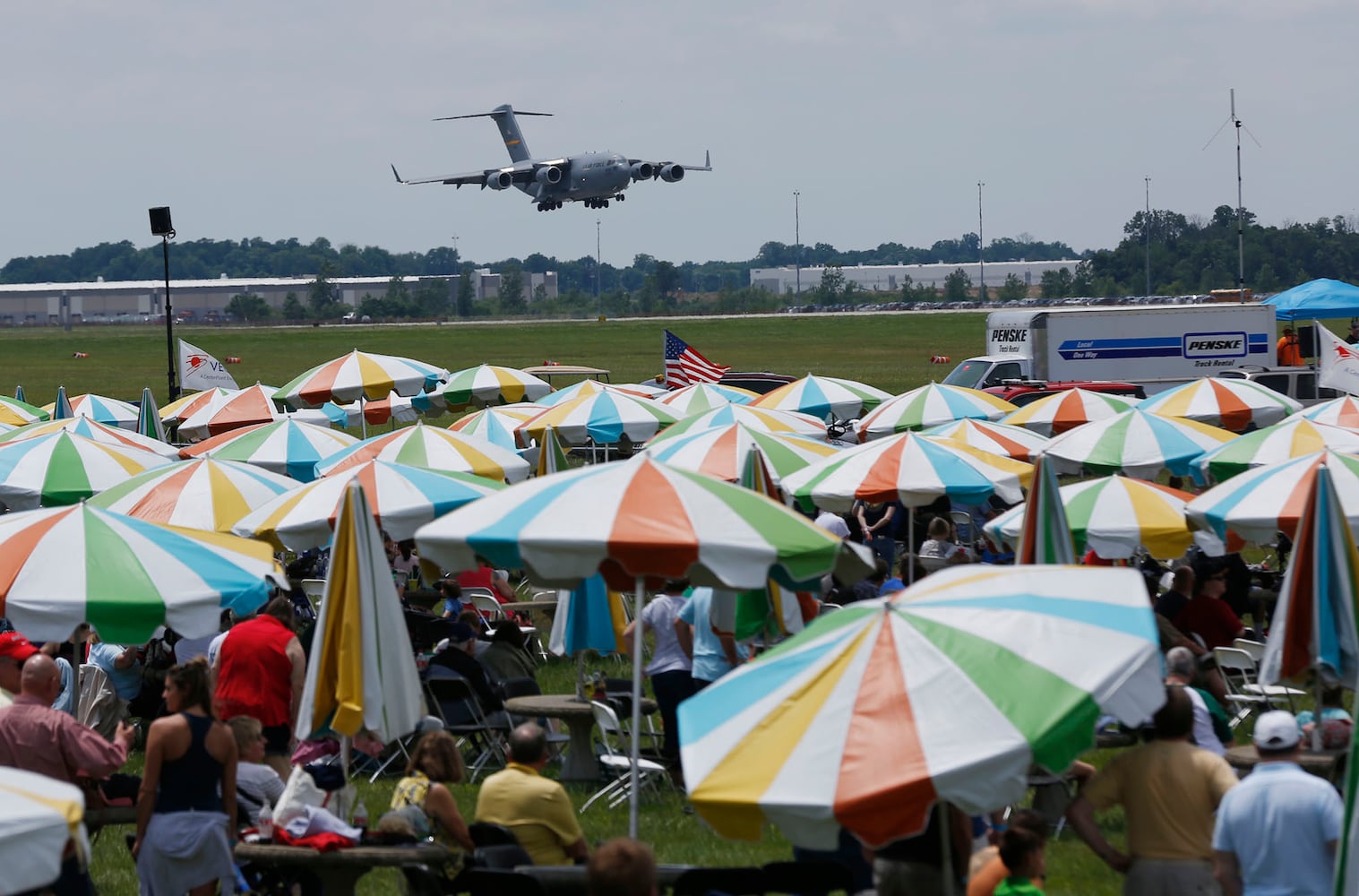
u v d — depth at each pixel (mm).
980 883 25781
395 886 35438
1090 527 48875
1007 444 66875
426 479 49938
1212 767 26094
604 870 19281
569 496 30484
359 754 45312
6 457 61000
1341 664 32562
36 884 17797
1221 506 45281
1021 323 136625
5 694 33000
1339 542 32469
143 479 53875
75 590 33531
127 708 46812
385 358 90062
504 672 48281
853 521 67062
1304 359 154500
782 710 22188
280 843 29969
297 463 68062
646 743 46781
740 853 36438
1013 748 20781
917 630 22812
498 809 30359
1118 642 22766
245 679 37844
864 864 29625
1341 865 19656
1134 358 136000
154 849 28281
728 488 31219
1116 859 26484
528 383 98125
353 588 30797
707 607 40188
